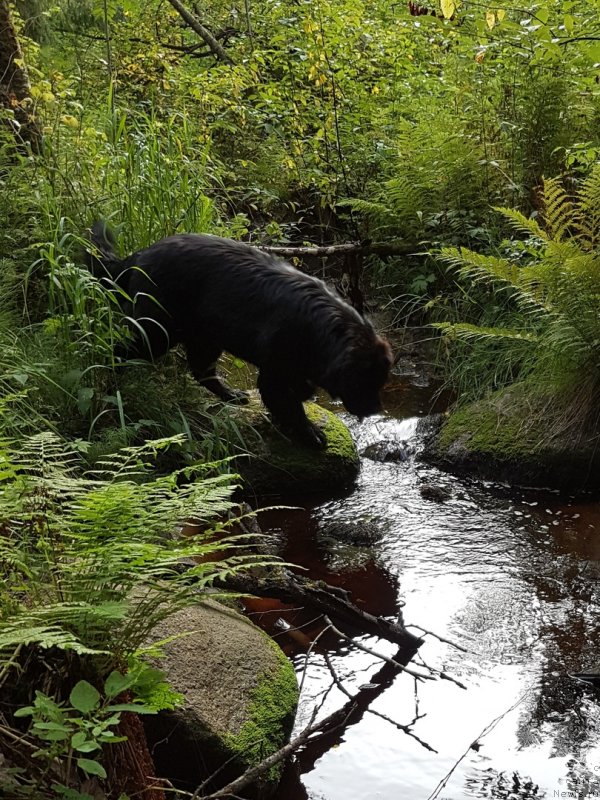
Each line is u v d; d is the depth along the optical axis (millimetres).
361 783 1655
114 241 3014
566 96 3945
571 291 2857
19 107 3541
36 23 4523
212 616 1791
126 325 2768
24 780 1192
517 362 3369
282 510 2725
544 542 2514
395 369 3689
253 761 1549
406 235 4141
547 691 1888
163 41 5449
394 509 2736
